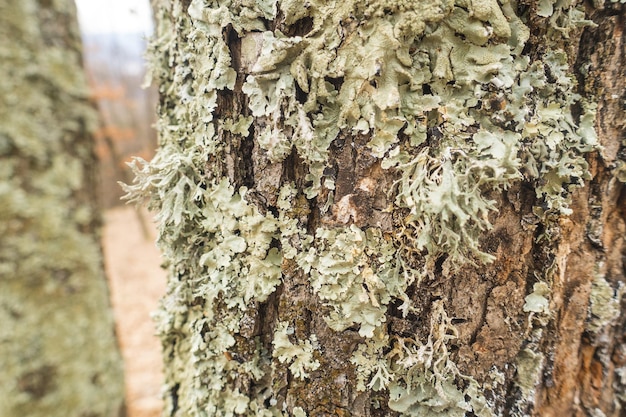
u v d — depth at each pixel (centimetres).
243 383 21
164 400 27
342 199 19
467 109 18
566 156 19
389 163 18
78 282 37
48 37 35
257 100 19
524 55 18
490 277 19
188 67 21
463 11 18
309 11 18
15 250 34
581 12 19
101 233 40
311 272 19
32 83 34
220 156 20
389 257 19
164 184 20
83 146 38
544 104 19
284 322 20
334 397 20
